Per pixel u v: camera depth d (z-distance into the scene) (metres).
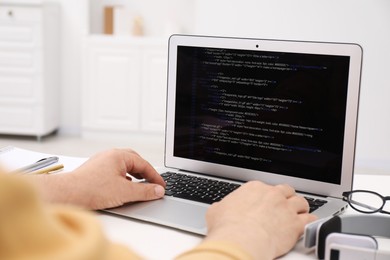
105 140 4.40
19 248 0.19
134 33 4.50
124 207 0.88
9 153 1.17
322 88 0.95
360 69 0.91
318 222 0.72
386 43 3.79
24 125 4.25
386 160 3.91
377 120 3.88
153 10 4.66
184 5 4.62
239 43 1.02
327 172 0.96
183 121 1.11
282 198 0.72
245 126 1.03
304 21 3.92
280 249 0.67
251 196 0.70
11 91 4.21
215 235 0.59
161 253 0.72
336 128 0.94
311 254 0.73
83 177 0.84
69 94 4.54
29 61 4.15
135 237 0.77
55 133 4.60
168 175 1.07
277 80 0.99
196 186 1.00
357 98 0.92
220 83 1.05
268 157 1.02
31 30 4.11
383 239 0.78
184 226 0.80
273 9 3.96
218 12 4.07
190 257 0.46
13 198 0.19
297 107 0.98
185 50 1.08
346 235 0.67
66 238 0.20
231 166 1.06
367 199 1.02
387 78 3.82
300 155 0.98
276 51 0.98
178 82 1.10
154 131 4.34
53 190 0.80
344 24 3.85
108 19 4.54
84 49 4.29
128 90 4.30
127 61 4.27
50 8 4.20
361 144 3.93
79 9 4.38
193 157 1.10
